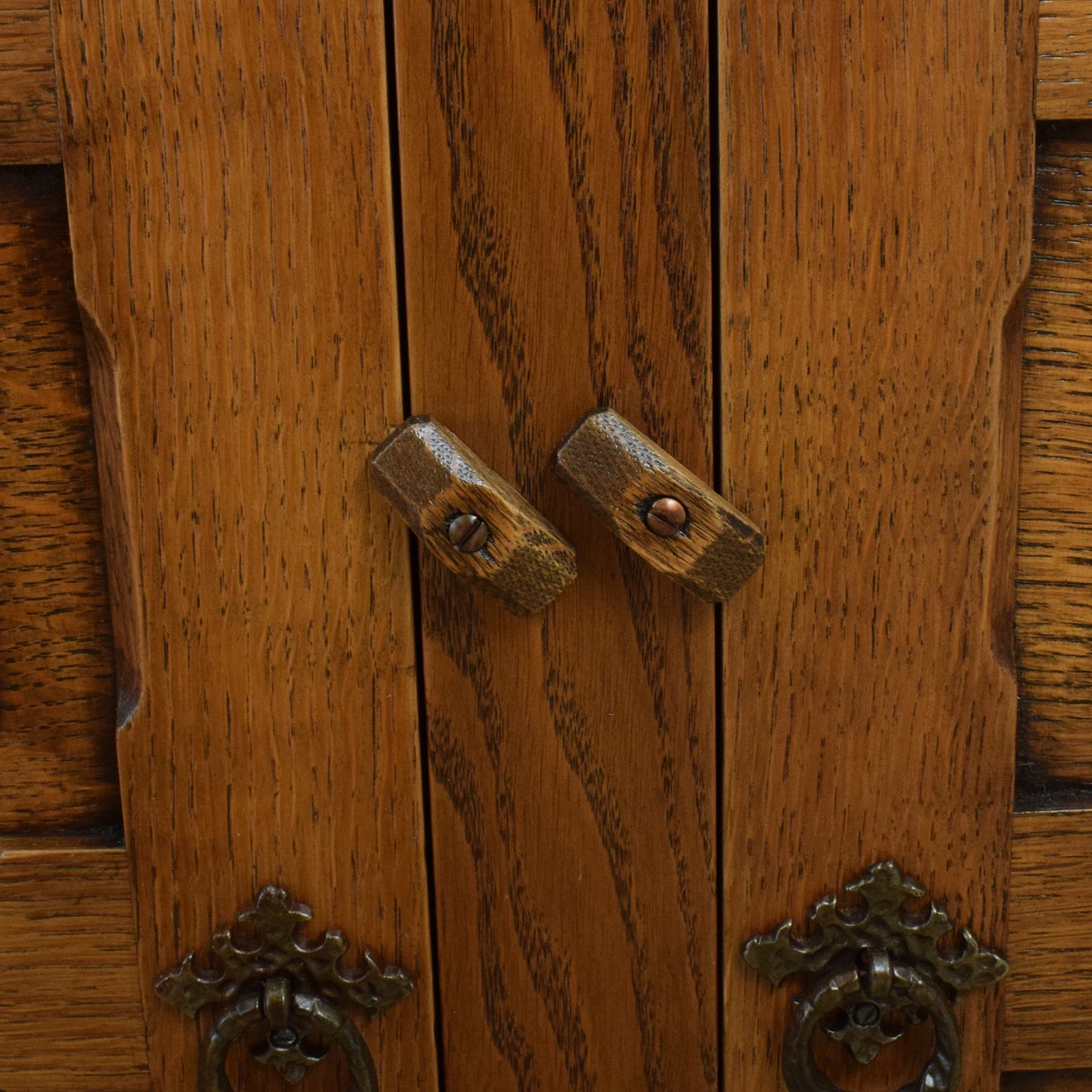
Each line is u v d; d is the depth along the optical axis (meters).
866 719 0.45
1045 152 0.44
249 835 0.45
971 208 0.44
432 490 0.42
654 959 0.46
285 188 0.43
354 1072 0.45
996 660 0.45
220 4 0.43
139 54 0.43
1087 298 0.45
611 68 0.43
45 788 0.46
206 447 0.44
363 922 0.45
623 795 0.45
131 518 0.44
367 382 0.44
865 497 0.44
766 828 0.45
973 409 0.44
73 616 0.45
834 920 0.46
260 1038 0.46
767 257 0.44
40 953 0.46
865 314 0.44
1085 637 0.46
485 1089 0.46
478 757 0.45
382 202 0.43
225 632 0.44
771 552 0.45
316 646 0.44
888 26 0.43
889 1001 0.46
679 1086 0.46
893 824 0.46
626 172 0.43
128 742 0.45
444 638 0.45
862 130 0.43
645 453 0.43
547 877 0.45
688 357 0.44
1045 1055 0.47
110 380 0.44
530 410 0.44
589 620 0.45
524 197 0.43
